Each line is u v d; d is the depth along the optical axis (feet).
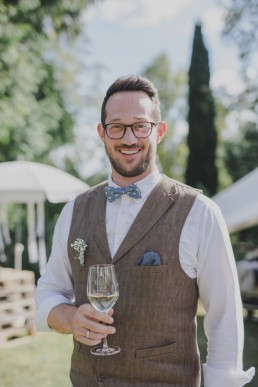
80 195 6.08
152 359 4.97
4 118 31.04
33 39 34.42
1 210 35.88
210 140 55.83
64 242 5.82
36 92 37.27
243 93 53.93
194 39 57.21
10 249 36.14
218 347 5.00
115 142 5.22
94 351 4.98
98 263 5.35
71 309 5.23
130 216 5.38
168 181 5.55
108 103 5.28
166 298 5.02
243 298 21.56
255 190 24.59
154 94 5.35
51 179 22.84
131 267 5.11
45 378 14.42
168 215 5.23
